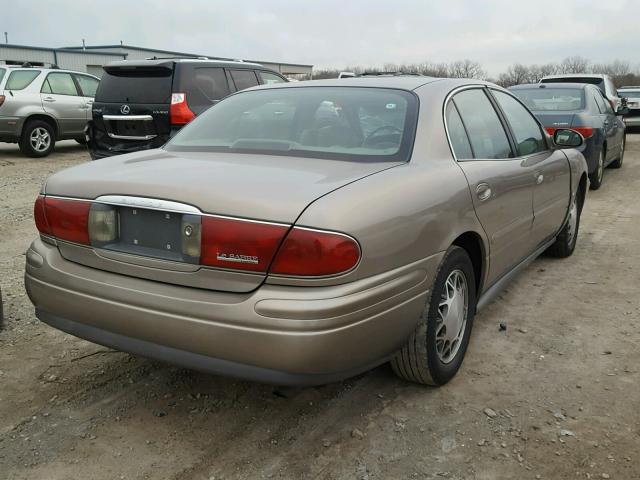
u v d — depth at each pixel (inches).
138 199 97.9
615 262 211.9
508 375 128.9
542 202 168.1
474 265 133.3
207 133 133.9
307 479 95.7
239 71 340.2
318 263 87.2
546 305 170.1
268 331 88.0
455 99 135.3
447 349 122.6
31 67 477.1
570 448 103.1
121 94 309.3
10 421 110.7
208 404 117.4
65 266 107.7
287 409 115.6
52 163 448.5
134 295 98.0
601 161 360.5
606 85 530.0
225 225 90.4
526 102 359.6
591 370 131.2
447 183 113.2
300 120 127.1
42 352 138.6
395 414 113.7
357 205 92.3
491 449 103.0
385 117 122.0
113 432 107.9
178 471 97.5
